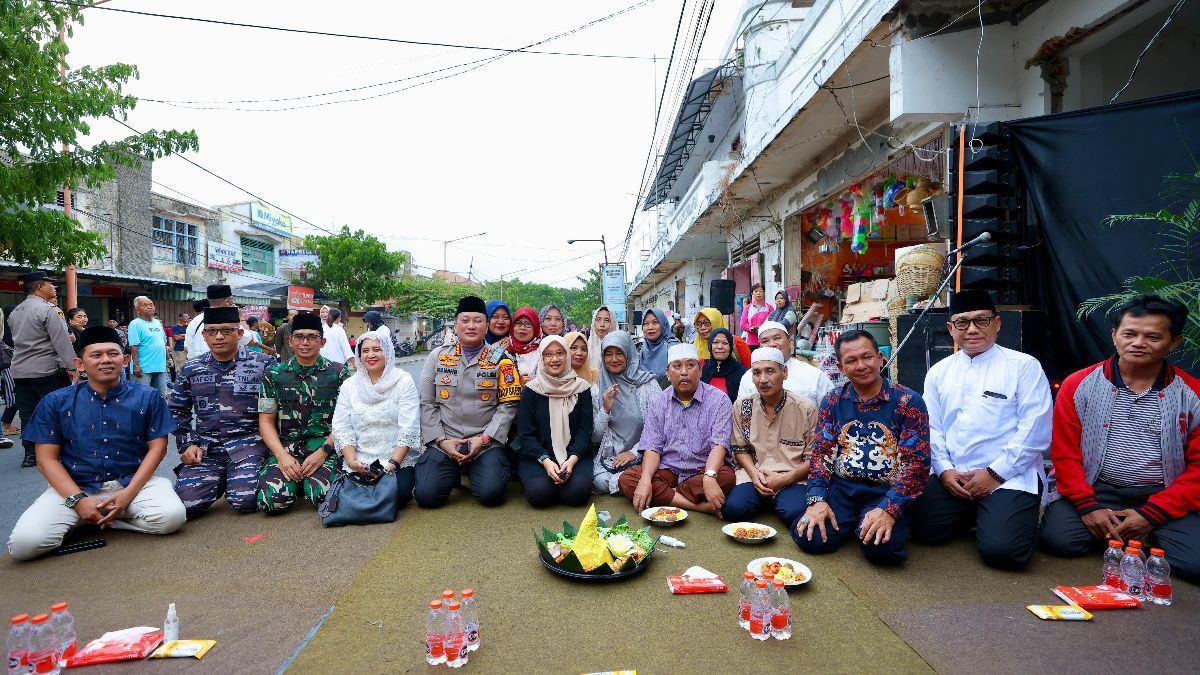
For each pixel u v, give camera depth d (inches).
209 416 169.0
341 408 164.2
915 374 191.6
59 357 237.9
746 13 439.5
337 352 341.7
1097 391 129.7
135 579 122.1
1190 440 120.4
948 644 95.2
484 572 124.3
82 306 609.9
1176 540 117.0
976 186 177.3
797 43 349.1
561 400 170.4
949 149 186.2
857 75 242.8
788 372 177.0
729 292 384.5
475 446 167.0
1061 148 168.7
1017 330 166.4
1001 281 175.5
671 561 129.2
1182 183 150.2
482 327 177.2
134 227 669.9
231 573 124.6
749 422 158.7
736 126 536.4
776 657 92.0
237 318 170.1
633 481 168.1
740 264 545.0
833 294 385.1
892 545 122.3
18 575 124.4
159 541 143.3
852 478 134.3
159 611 108.6
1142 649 93.1
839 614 105.3
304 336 168.4
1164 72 203.3
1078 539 128.6
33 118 288.0
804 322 335.0
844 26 274.4
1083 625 100.8
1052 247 170.9
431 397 177.0
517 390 177.0
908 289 223.3
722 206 458.0
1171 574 118.0
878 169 287.7
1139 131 157.8
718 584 114.7
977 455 134.5
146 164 687.1
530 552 135.0
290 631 101.0
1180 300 135.0
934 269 217.5
